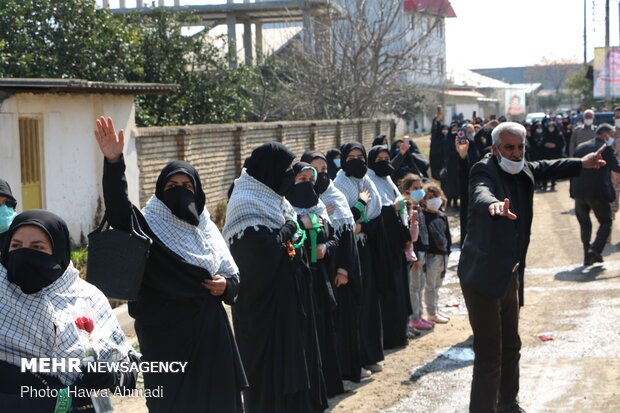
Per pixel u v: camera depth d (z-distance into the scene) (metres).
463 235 8.11
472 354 7.87
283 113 24.55
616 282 10.57
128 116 12.84
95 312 3.68
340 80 24.78
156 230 4.64
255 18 32.03
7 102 11.08
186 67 19.95
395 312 8.10
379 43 24.78
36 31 15.16
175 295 4.61
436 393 6.78
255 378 5.69
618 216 16.41
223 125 15.27
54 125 11.80
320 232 6.39
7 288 3.44
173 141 13.63
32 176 11.63
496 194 5.60
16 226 3.46
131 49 16.73
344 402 6.59
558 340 8.06
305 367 5.66
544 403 6.37
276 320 5.64
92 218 12.48
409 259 8.28
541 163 6.14
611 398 6.38
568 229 15.36
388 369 7.48
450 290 10.84
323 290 6.45
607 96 42.41
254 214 5.62
